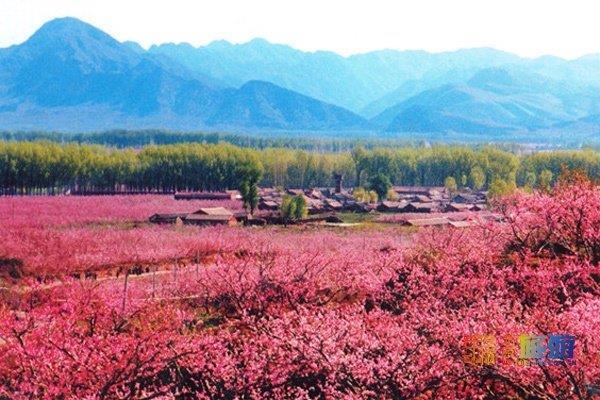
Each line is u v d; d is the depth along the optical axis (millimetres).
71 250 67062
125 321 29016
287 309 31344
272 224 114438
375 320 25625
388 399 20125
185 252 67500
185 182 190500
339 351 21141
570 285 27359
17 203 143000
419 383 19781
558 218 31734
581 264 28516
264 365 22266
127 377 21828
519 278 28141
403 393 19844
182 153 192875
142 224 110875
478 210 141750
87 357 22562
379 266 35344
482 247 34219
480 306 24172
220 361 22984
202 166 191000
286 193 177000
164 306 31438
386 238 77000
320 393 21109
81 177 183500
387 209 146875
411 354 20266
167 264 62406
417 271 30672
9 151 169000
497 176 192250
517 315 23469
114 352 23109
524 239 34406
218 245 71438
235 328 28188
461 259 32656
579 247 32562
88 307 29328
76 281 40031
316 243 70312
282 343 22328
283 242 71750
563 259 31672
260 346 23438
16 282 50938
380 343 22250
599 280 28781
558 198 32281
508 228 36219
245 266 34750
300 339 22375
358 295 32750
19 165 167750
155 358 22875
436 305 26266
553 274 27219
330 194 180500
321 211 142250
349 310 27109
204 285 33688
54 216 119938
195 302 33562
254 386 22000
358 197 164375
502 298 25781
